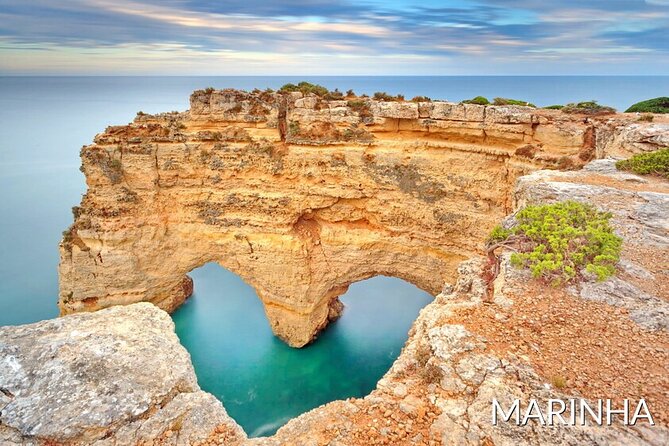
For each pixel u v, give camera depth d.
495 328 9.87
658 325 9.65
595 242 12.36
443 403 8.11
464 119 28.27
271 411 26.80
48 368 8.66
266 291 34.00
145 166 32.28
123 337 9.84
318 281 33.50
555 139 25.73
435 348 9.38
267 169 32.00
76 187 69.94
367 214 32.47
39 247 49.62
